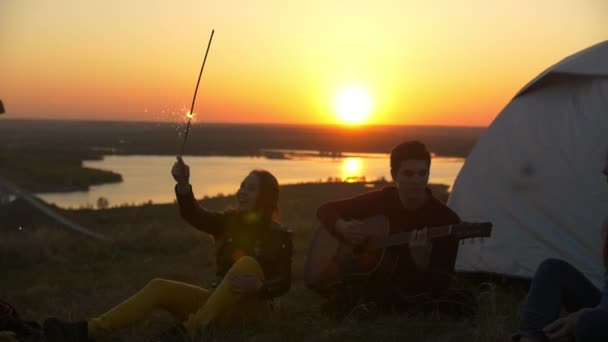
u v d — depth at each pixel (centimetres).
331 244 550
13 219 1355
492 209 680
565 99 665
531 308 352
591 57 656
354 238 489
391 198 496
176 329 407
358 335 434
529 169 662
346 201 507
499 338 417
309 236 1162
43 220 1405
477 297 511
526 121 685
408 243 477
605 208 605
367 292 488
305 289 642
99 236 1159
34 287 767
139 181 5156
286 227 470
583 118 641
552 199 638
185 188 445
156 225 1306
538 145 664
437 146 13112
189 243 1118
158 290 423
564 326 327
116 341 420
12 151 9750
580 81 663
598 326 301
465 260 679
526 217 653
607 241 329
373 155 10412
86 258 1021
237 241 462
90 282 799
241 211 465
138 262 965
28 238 1101
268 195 462
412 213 489
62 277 855
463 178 727
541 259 629
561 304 359
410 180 476
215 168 6731
